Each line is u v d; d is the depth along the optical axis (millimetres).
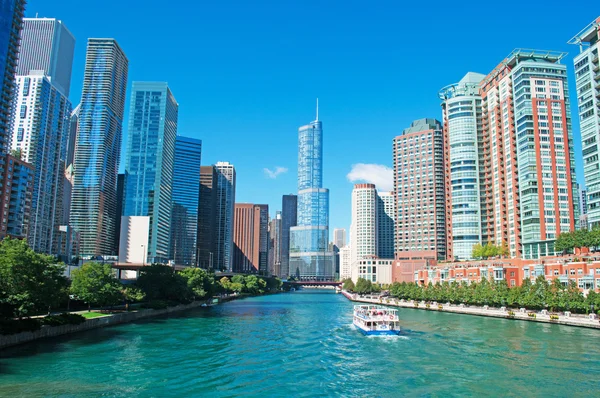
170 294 173750
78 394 59500
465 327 125438
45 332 93875
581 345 94312
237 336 110000
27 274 88250
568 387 64875
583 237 168250
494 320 143250
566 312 132875
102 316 120312
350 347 96000
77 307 137125
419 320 144625
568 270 159250
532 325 127875
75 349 86125
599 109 181375
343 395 62125
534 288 148375
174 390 62844
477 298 173375
